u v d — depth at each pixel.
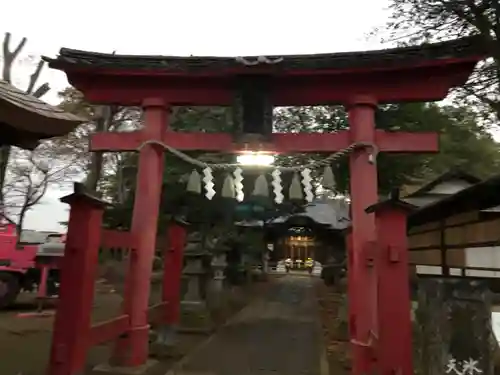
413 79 7.27
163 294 8.95
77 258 5.22
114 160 21.00
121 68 7.32
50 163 26.31
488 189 4.92
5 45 17.97
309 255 45.69
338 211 22.38
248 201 13.15
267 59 6.82
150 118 7.66
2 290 12.96
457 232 7.87
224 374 7.20
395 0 10.14
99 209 5.56
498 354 4.12
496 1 8.30
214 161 11.48
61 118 4.54
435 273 9.09
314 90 7.52
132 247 7.11
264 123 7.07
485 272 6.89
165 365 7.62
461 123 15.16
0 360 7.34
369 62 6.98
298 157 14.20
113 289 19.47
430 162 16.56
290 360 8.34
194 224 13.01
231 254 19.53
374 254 5.52
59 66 7.32
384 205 4.97
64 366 4.89
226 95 7.67
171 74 7.31
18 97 4.42
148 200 7.39
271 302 18.78
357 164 7.16
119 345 7.08
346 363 7.83
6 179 25.84
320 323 13.13
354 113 7.38
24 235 30.38
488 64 9.85
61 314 5.07
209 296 14.05
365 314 6.63
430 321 4.79
